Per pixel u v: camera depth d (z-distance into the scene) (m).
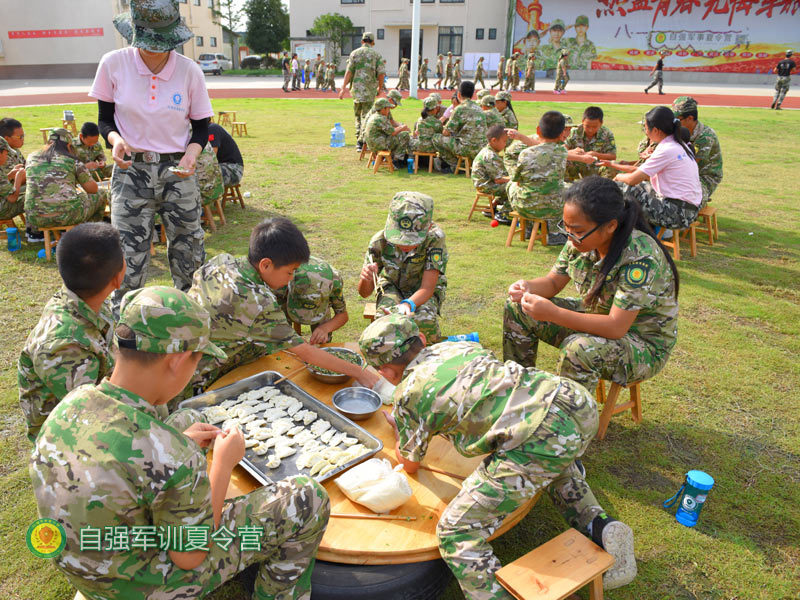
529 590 2.04
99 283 2.40
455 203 8.91
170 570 1.82
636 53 36.59
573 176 8.45
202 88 4.20
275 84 34.19
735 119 18.66
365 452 2.64
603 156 8.03
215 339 3.07
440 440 2.87
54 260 6.21
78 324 2.42
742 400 4.04
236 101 22.98
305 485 2.11
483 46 38.84
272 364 3.46
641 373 3.29
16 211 6.62
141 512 1.70
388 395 3.11
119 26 3.92
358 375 3.14
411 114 18.86
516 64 29.25
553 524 2.96
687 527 2.95
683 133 6.32
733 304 5.57
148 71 3.94
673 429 3.72
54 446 1.67
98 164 7.87
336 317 3.81
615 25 36.19
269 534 2.02
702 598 2.56
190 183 4.25
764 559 2.77
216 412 2.88
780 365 4.50
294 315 3.81
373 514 2.38
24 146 12.09
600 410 3.87
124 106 3.94
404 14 38.78
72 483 1.62
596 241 3.15
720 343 4.83
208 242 6.73
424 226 3.69
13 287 5.49
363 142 12.15
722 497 3.16
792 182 10.82
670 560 2.74
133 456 1.64
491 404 2.31
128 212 4.14
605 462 3.41
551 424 2.23
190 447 1.76
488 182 7.72
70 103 20.83
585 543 2.27
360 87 11.95
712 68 36.09
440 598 2.52
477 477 2.30
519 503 2.25
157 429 1.70
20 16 36.25
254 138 14.22
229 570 1.96
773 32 34.81
